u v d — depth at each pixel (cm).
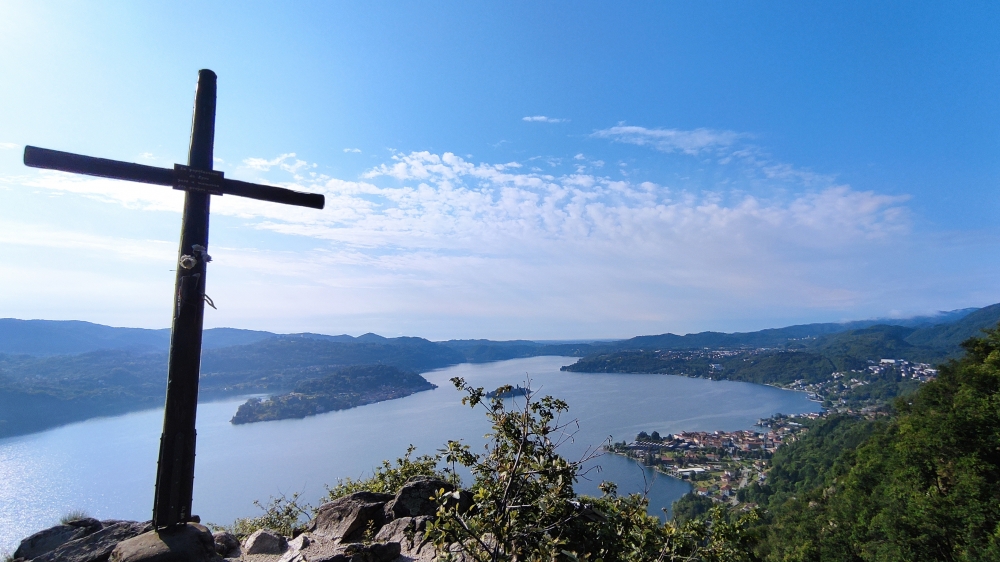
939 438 3281
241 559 572
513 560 373
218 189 467
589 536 450
